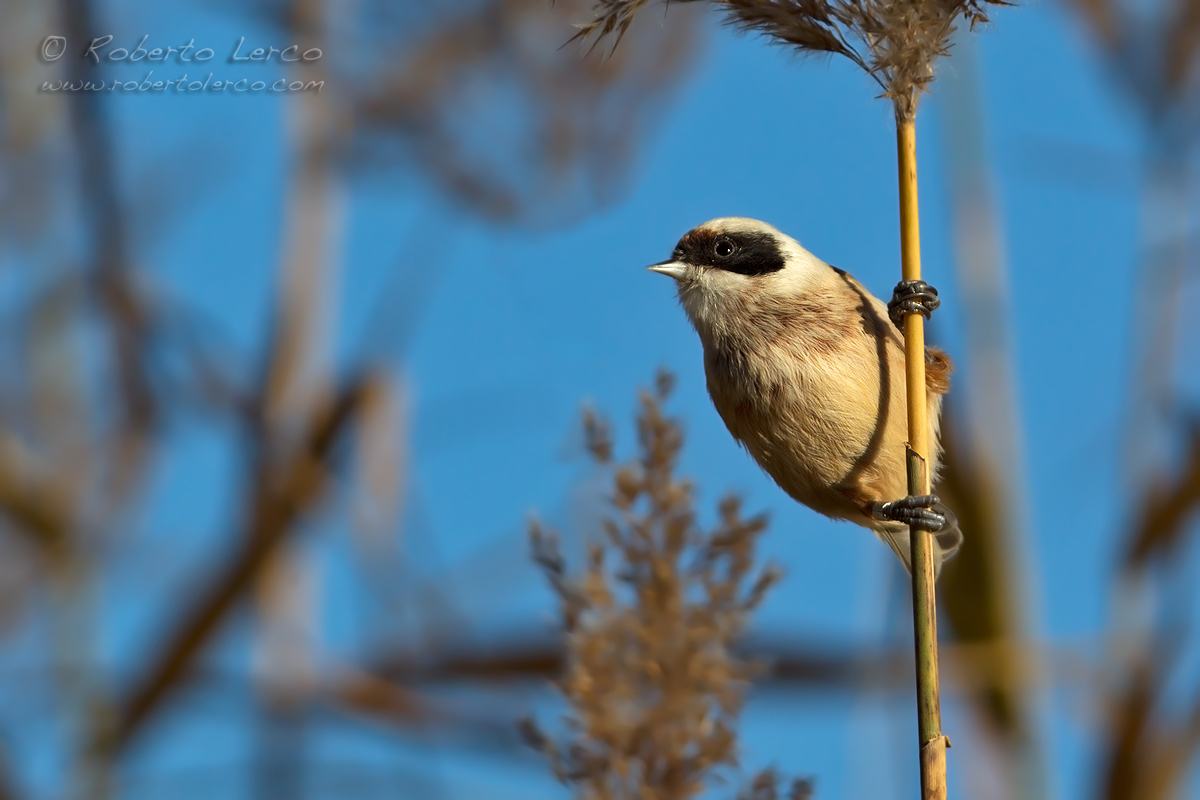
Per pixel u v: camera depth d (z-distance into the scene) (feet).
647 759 20.52
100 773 28.09
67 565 29.73
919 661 21.12
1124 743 28.53
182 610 28.86
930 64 22.30
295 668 28.91
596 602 21.27
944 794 20.26
